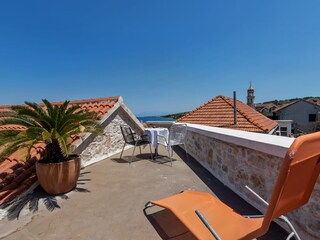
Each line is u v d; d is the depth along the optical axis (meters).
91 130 4.63
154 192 4.18
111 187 4.45
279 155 2.80
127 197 3.97
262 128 9.63
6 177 4.26
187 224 2.14
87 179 4.94
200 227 2.09
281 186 1.43
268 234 2.71
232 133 4.45
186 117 13.21
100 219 3.23
